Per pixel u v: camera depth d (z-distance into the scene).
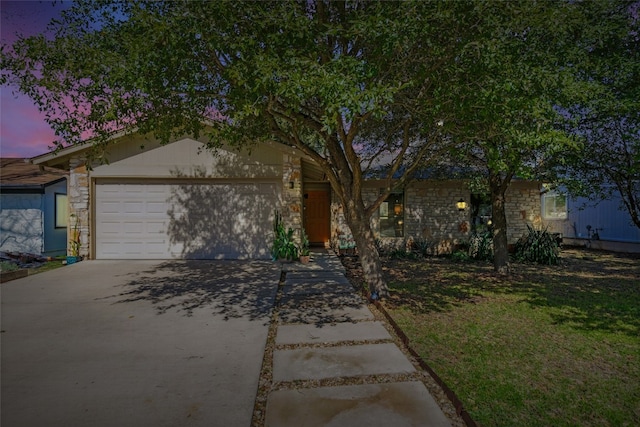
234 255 10.29
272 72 3.70
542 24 4.03
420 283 7.74
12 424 2.72
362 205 6.37
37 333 4.64
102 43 4.48
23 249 11.49
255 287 7.11
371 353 3.98
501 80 3.85
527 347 4.12
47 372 3.57
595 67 5.61
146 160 10.09
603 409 2.88
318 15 4.95
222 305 5.91
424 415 2.79
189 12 3.86
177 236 10.26
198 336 4.54
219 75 4.95
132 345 4.25
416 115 5.01
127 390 3.21
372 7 4.23
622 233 13.48
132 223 10.23
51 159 9.88
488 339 4.37
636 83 6.14
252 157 10.18
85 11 4.79
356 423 2.69
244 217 10.30
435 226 12.89
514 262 10.97
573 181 7.64
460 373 3.47
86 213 10.04
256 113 3.89
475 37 3.94
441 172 10.71
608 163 7.93
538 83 3.94
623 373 3.49
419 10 3.73
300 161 10.32
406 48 4.12
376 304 5.89
